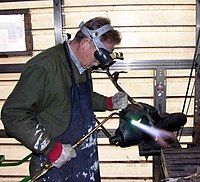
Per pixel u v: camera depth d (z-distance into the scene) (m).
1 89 2.87
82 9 2.70
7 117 1.46
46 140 1.49
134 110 1.66
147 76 2.76
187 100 2.77
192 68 2.63
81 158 1.77
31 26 2.75
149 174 2.90
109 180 2.94
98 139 2.85
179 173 1.33
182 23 2.66
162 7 2.64
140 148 1.76
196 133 2.26
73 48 1.59
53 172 1.73
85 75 1.73
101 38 1.47
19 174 2.98
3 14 2.72
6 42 2.79
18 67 2.80
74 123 1.67
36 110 1.55
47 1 2.70
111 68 2.74
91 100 1.76
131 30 2.70
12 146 2.94
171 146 1.73
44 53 1.56
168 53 2.72
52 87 1.52
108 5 2.68
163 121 1.72
